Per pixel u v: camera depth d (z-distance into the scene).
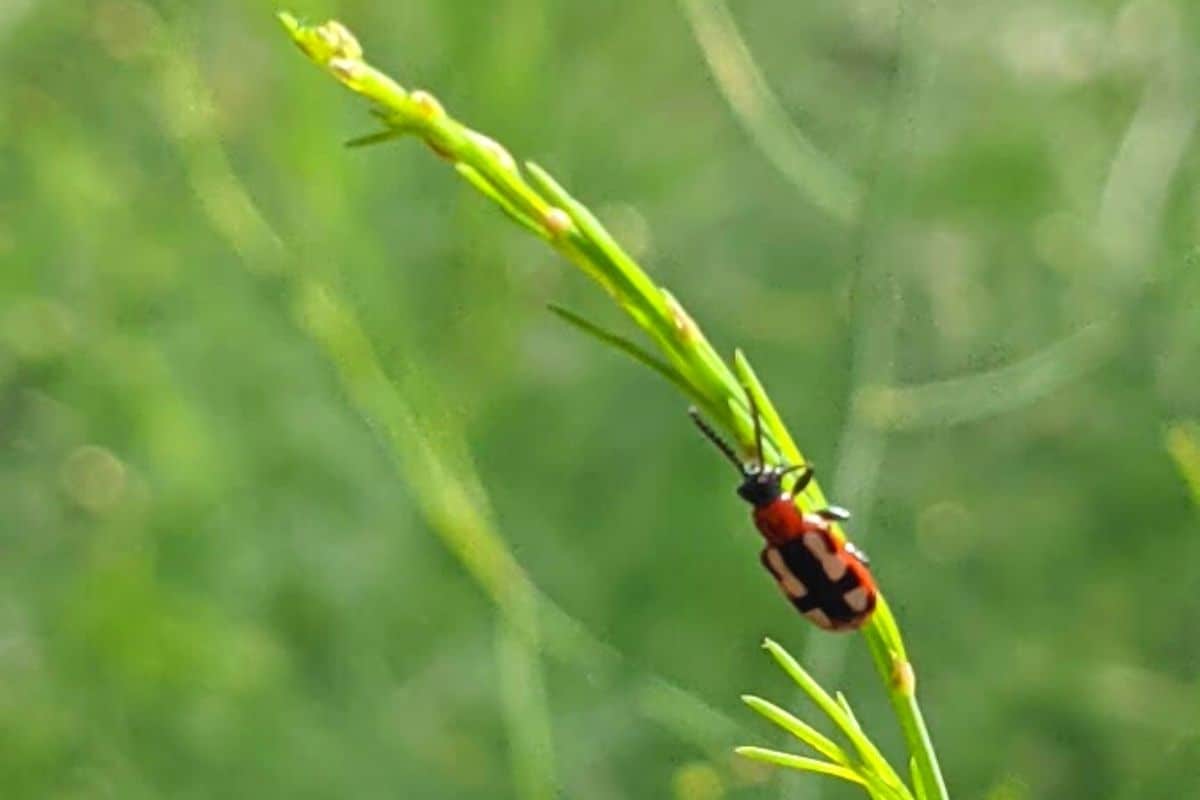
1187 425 0.19
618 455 0.20
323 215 0.17
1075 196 0.22
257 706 0.18
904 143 0.17
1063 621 0.20
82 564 0.20
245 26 0.18
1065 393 0.21
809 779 0.16
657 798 0.18
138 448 0.20
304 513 0.19
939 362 0.21
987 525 0.21
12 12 0.20
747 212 0.22
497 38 0.18
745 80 0.17
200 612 0.19
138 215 0.20
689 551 0.20
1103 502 0.21
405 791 0.18
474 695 0.19
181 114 0.17
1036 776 0.19
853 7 0.22
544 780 0.15
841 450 0.16
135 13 0.20
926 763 0.12
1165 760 0.18
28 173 0.20
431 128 0.11
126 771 0.18
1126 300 0.20
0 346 0.20
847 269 0.21
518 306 0.20
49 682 0.19
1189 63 0.21
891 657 0.12
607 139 0.21
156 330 0.20
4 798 0.18
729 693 0.19
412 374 0.16
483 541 0.15
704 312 0.21
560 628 0.16
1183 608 0.20
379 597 0.19
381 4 0.18
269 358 0.19
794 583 0.12
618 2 0.21
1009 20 0.22
